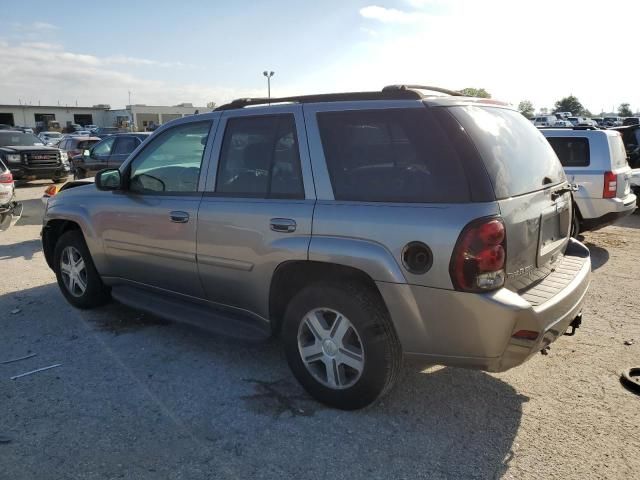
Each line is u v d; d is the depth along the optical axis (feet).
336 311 10.75
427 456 9.70
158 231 14.08
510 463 9.50
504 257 9.36
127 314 17.30
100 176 15.49
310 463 9.53
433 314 9.59
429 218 9.47
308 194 11.14
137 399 11.80
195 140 13.67
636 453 9.73
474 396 11.80
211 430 10.58
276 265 11.44
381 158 10.34
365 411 11.21
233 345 14.76
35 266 23.90
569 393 11.91
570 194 12.56
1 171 29.48
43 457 9.72
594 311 17.10
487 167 9.54
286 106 11.87
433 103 10.13
